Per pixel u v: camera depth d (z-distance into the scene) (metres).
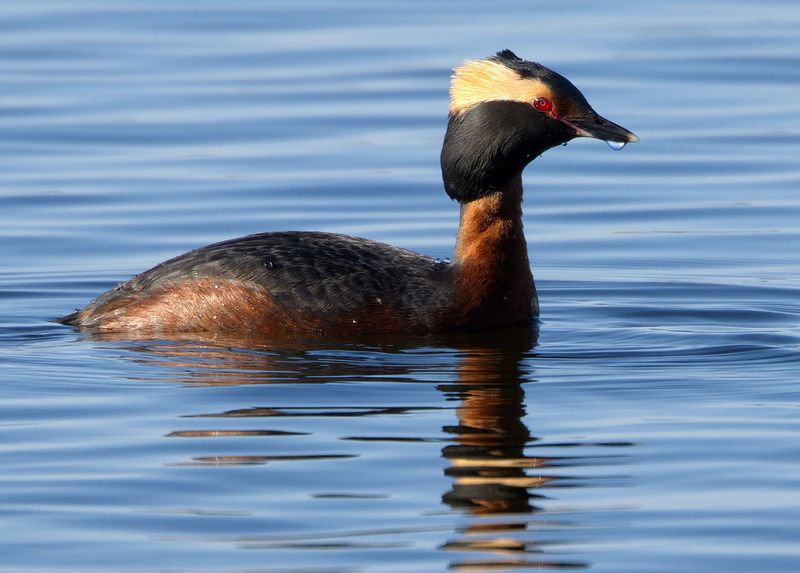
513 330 15.75
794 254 19.38
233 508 10.80
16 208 20.95
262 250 15.53
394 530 10.40
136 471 11.48
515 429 12.41
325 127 24.28
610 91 25.58
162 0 31.28
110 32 29.09
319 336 15.12
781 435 12.20
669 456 11.74
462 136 15.55
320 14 30.33
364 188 21.88
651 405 13.09
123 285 16.03
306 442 12.06
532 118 15.32
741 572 9.73
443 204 21.38
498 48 27.53
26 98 25.28
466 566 9.82
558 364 14.44
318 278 15.22
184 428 12.45
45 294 17.73
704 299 17.52
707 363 14.51
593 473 11.41
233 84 26.17
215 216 20.78
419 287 15.44
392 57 27.42
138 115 24.64
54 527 10.48
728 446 11.95
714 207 21.30
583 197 21.94
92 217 20.67
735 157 23.09
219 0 31.17
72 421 12.67
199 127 24.20
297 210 21.06
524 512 10.69
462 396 13.30
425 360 14.49
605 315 16.73
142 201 21.30
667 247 19.78
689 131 24.05
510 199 15.69
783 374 14.08
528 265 16.02
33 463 11.67
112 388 13.59
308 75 26.59
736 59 27.25
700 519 10.55
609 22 29.73
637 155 23.38
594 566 9.83
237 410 12.88
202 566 9.84
